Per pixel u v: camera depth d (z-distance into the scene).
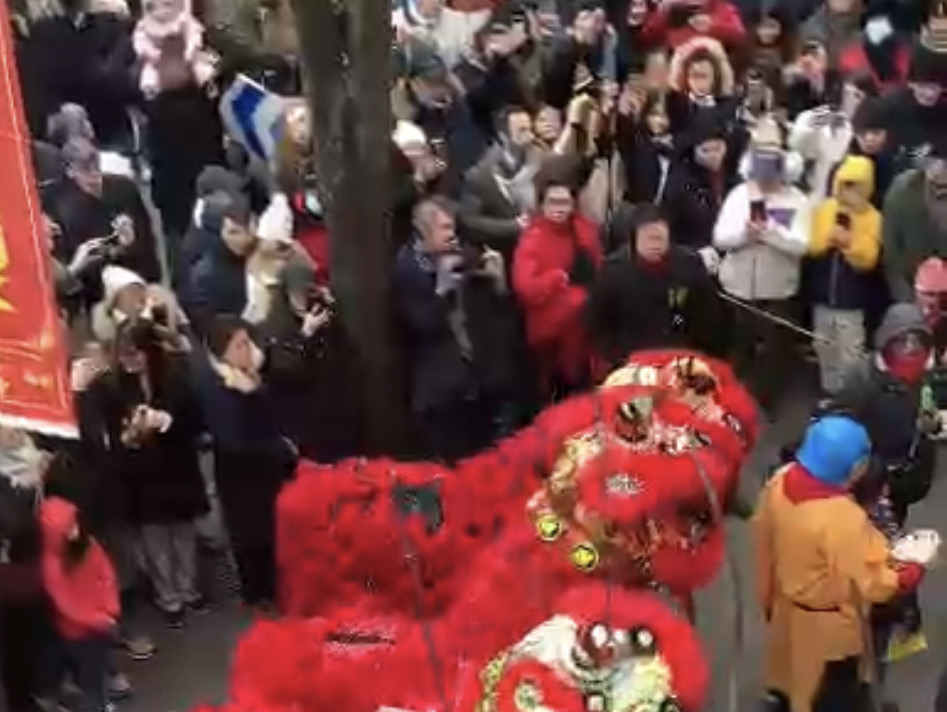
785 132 8.83
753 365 8.52
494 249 7.79
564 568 5.47
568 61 9.59
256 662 5.23
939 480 8.10
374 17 5.63
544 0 10.11
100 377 6.86
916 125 8.93
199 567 7.52
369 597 5.78
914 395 6.98
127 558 7.20
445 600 5.74
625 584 5.54
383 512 5.82
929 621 7.27
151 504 7.15
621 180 8.78
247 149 9.14
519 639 5.11
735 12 10.03
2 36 5.18
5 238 5.31
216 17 9.75
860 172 8.46
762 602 6.32
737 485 6.78
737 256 8.52
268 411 6.92
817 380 8.49
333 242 6.09
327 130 5.85
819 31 10.24
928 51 9.11
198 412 7.08
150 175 9.50
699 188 8.81
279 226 7.50
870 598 5.92
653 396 6.04
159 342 7.00
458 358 7.40
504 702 4.79
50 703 6.57
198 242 7.36
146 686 6.98
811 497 5.96
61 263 7.45
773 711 6.40
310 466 6.16
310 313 6.84
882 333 7.15
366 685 5.16
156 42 9.57
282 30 9.70
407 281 7.24
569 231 7.84
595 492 5.58
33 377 5.46
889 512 6.88
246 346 6.91
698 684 4.86
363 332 6.25
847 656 6.07
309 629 5.34
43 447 6.62
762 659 6.70
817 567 5.95
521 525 5.63
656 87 9.15
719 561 5.69
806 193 8.63
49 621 6.41
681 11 9.95
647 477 5.61
